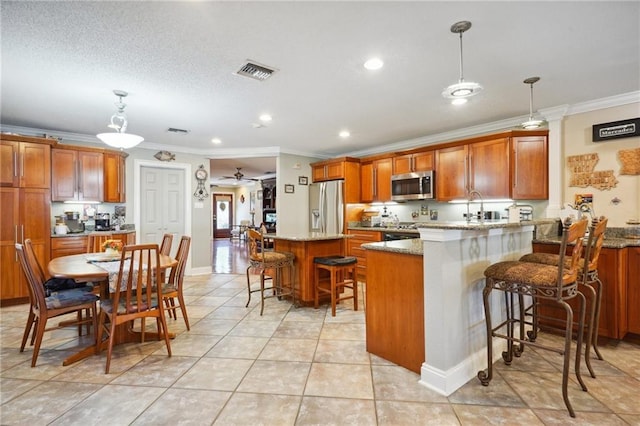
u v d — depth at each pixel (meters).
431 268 2.09
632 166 3.21
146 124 4.38
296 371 2.31
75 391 2.06
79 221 4.82
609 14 1.96
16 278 3.96
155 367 2.38
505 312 2.60
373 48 2.37
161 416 1.81
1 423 1.75
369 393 2.02
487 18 2.00
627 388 2.06
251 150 6.14
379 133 4.91
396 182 5.20
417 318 2.25
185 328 3.18
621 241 2.91
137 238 5.47
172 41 2.26
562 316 2.92
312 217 6.37
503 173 3.99
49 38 2.21
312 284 3.90
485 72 2.76
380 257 2.51
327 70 2.73
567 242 1.79
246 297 4.37
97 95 3.26
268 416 1.80
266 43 2.29
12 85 3.00
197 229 6.11
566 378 1.81
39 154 4.14
